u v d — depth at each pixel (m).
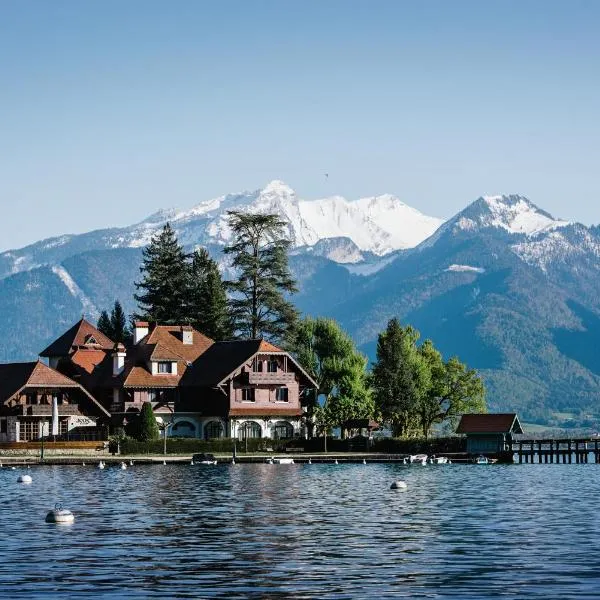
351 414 168.88
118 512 73.56
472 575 48.22
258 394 163.50
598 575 47.91
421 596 44.16
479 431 156.50
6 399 150.00
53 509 70.44
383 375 176.25
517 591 44.91
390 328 178.62
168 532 62.38
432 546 56.50
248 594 44.69
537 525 65.56
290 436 164.62
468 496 87.38
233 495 87.44
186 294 197.12
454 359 189.12
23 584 46.56
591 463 154.50
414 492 91.56
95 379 167.25
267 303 179.88
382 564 51.03
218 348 168.88
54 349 179.00
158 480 105.81
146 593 44.88
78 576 48.25
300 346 182.00
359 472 122.56
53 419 150.75
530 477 114.62
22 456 141.50
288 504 79.56
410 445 159.25
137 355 165.75
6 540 59.00
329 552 54.56
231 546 56.66
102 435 152.50
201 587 45.97
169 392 163.75
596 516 70.75
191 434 164.12
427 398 187.88
